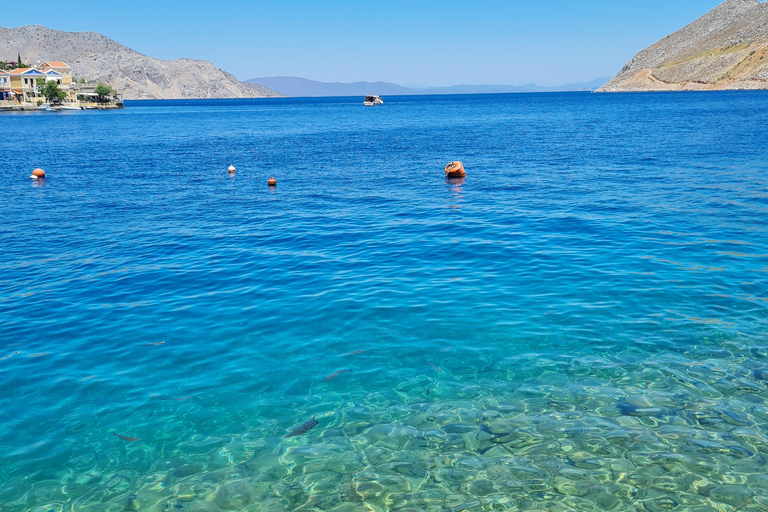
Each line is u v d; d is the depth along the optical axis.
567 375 8.84
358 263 15.16
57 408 8.27
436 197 25.31
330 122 99.75
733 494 6.21
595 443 7.18
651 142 45.12
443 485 6.56
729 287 12.24
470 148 47.16
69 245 18.23
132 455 7.23
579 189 25.64
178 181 32.59
